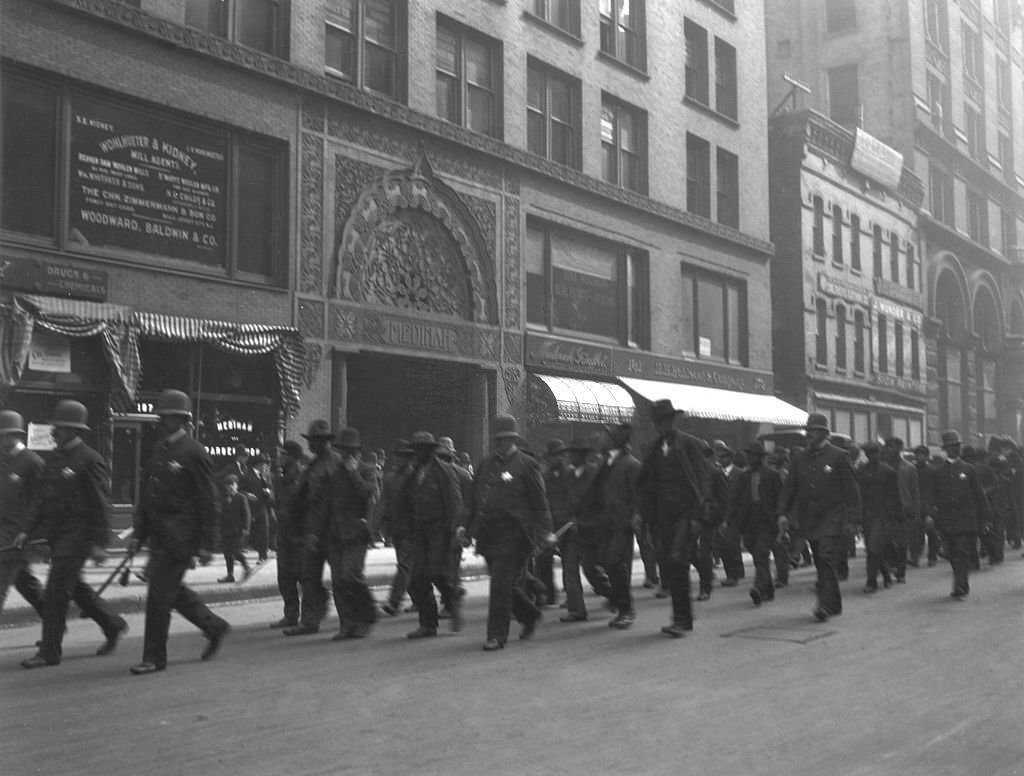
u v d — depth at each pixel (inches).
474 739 237.6
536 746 231.3
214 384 767.1
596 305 1170.0
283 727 249.4
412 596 400.8
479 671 324.2
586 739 237.5
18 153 665.6
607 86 1187.9
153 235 737.6
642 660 342.6
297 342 808.9
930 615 453.7
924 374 1915.6
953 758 220.8
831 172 1621.6
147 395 727.1
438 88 981.8
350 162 879.1
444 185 964.0
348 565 394.0
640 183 1242.6
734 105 1423.5
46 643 334.3
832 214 1626.5
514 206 1048.2
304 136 840.9
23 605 457.1
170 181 750.5
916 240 1916.8
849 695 284.0
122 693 290.2
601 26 1202.6
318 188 849.5
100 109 710.5
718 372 1332.4
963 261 2146.9
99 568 615.2
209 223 775.1
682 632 401.4
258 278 807.1
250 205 807.1
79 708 271.0
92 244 699.4
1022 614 455.5
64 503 334.3
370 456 869.2
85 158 699.4
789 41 2027.6
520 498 375.9
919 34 1980.8
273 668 330.3
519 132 1061.1
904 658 342.0
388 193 909.2
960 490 515.8
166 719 258.5
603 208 1168.2
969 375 2162.9
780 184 1547.7
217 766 215.9
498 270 1023.0
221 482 583.5
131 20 716.0
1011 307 2412.6
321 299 841.5
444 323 952.3
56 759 221.9
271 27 835.4
